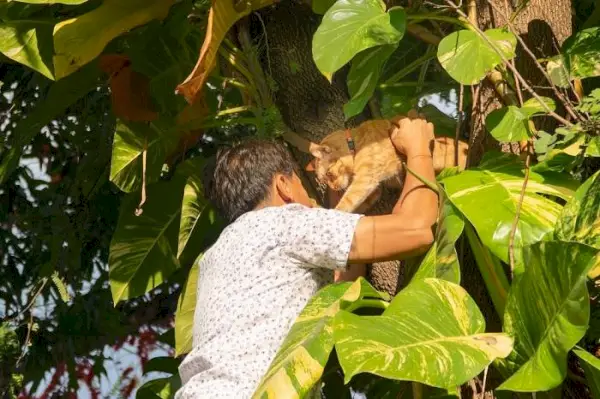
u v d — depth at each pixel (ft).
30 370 19.61
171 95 15.10
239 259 11.88
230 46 14.73
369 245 11.66
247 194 12.44
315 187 14.19
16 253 20.04
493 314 12.87
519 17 13.39
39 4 15.12
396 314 10.91
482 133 13.17
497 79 12.98
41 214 18.89
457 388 11.91
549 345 10.66
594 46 13.03
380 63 12.60
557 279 10.64
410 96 15.10
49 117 16.61
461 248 12.89
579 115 12.26
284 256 11.79
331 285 11.64
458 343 10.77
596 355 12.37
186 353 15.12
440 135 14.17
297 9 14.66
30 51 14.66
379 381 15.35
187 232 15.53
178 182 16.07
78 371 20.95
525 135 12.25
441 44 12.52
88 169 18.79
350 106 12.58
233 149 12.64
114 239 16.11
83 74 16.17
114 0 13.91
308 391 10.72
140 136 15.25
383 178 12.66
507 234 11.41
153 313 21.43
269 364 11.47
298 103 14.62
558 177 12.33
